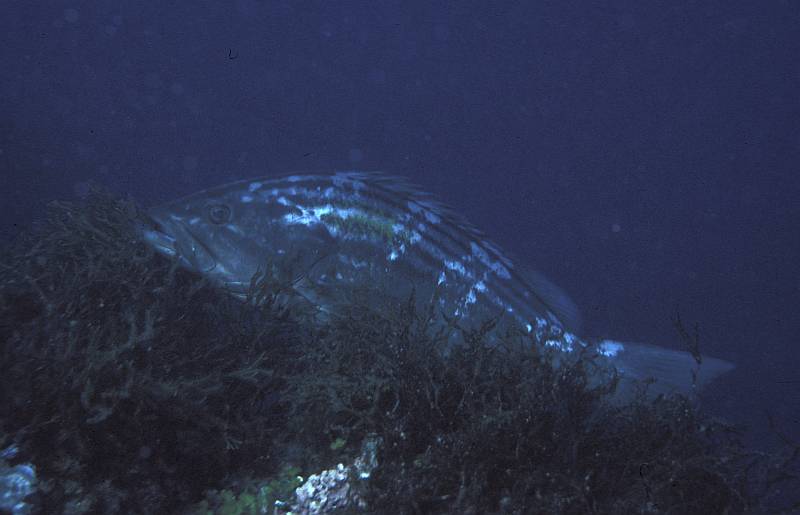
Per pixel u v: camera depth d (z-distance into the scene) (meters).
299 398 2.79
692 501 2.48
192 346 2.98
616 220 51.56
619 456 2.56
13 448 2.41
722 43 138.88
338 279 3.54
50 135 23.89
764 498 2.58
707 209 64.94
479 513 2.34
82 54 87.00
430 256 3.60
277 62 143.38
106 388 2.52
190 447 2.62
